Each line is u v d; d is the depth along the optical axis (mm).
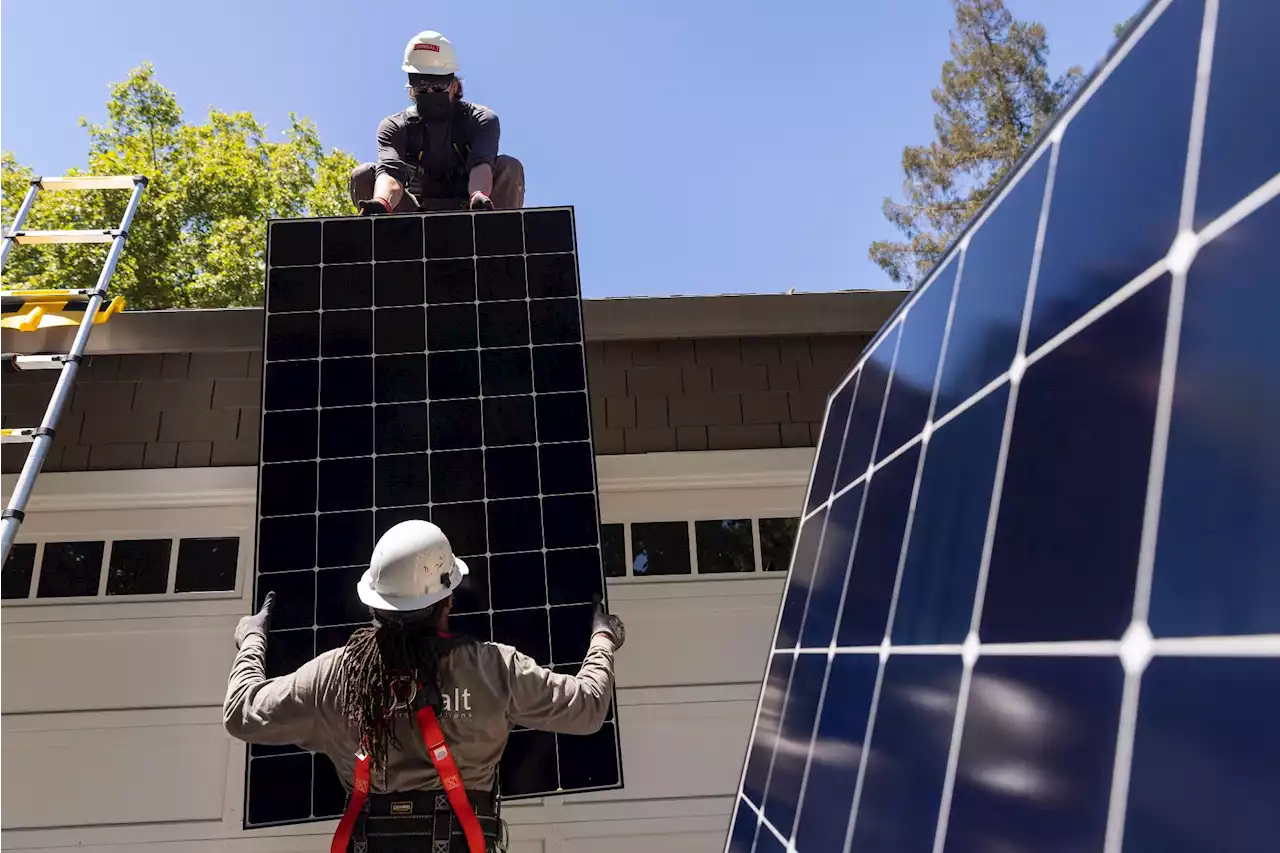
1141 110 821
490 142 4340
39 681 4344
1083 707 659
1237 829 470
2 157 21406
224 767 4277
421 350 3217
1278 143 575
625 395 4898
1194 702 531
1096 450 742
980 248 1268
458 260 3375
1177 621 568
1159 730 559
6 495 4477
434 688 1992
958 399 1182
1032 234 1046
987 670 849
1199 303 629
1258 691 478
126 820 4160
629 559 4789
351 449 3047
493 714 2061
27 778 4195
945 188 33469
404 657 1998
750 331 4832
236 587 4566
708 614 4738
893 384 1638
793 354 5035
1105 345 771
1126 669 616
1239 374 560
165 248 22219
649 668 4629
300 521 2939
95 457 4562
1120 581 651
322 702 2051
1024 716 749
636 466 4797
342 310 3268
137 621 4473
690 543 4840
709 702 4594
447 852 1910
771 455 4871
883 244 34438
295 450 3039
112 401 4645
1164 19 812
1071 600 720
